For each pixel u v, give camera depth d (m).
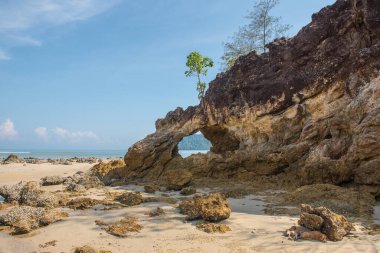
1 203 16.89
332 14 22.08
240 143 25.27
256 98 23.86
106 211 14.34
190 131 28.22
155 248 9.73
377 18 19.30
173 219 12.62
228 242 10.02
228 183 22.33
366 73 18.06
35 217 13.11
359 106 16.73
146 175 27.48
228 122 25.83
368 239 9.81
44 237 11.09
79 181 23.11
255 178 23.11
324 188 15.91
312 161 18.41
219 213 11.97
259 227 11.34
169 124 29.89
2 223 12.77
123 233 11.08
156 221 12.41
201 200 12.72
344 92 19.02
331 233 9.88
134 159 27.36
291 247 9.38
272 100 22.69
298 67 22.58
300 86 21.38
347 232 10.29
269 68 24.75
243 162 23.84
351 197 14.59
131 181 25.47
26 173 32.88
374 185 15.72
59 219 13.16
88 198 16.59
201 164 25.17
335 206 13.64
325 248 9.19
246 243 9.88
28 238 11.09
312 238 9.91
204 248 9.62
